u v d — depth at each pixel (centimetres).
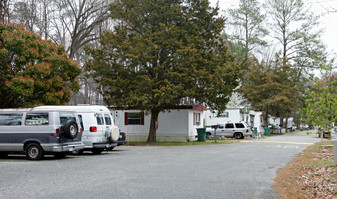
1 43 1995
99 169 1080
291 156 1616
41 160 1368
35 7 4019
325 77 1159
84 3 3847
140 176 948
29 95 2048
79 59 4647
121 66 2484
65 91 2131
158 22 2594
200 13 2661
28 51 1972
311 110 1122
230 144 2541
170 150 1920
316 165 1291
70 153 1692
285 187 843
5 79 1948
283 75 5475
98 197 688
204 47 2669
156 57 2441
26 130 1387
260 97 5472
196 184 843
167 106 2673
